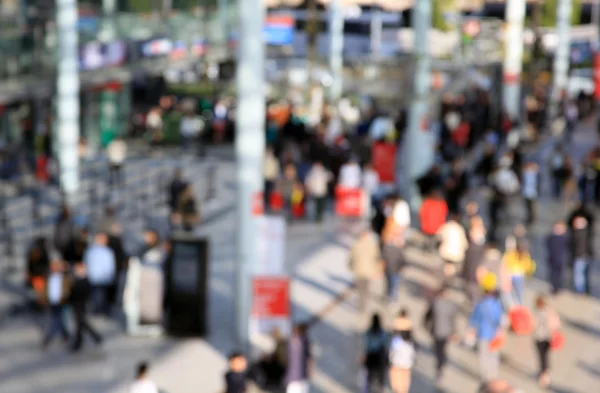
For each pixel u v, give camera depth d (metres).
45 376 21.67
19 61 39.25
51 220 34.88
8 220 32.81
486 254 25.31
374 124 48.09
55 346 23.47
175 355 23.03
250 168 23.48
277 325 22.39
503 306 25.34
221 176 44.28
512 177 34.91
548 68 79.88
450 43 70.12
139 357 22.86
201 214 37.22
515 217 38.56
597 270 31.58
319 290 28.28
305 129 47.47
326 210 38.66
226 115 53.56
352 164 35.94
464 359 23.31
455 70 62.88
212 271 29.94
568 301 28.11
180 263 23.98
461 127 49.75
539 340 21.58
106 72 45.75
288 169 36.53
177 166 46.03
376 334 20.20
